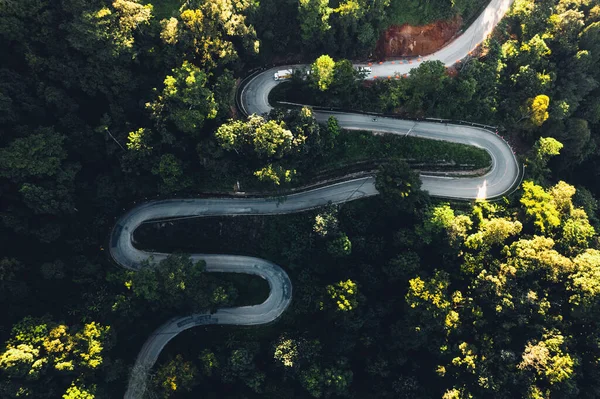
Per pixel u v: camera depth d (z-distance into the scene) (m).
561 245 89.44
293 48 96.44
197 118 80.25
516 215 93.44
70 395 72.38
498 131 98.38
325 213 91.31
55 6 76.31
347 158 96.75
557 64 98.94
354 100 96.12
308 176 96.50
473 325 88.69
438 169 98.25
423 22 97.00
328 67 86.06
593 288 80.88
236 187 94.81
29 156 73.88
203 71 82.06
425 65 86.62
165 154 84.38
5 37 74.06
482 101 95.50
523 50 94.75
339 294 88.56
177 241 96.69
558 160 101.56
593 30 93.19
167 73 84.62
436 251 93.38
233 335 96.00
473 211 93.81
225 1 83.75
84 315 82.12
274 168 85.44
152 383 83.44
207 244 97.88
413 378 91.62
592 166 105.31
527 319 85.12
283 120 88.38
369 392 94.38
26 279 79.31
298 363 89.44
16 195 75.94
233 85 87.12
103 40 76.69
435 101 95.94
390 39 97.31
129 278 82.94
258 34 93.12
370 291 95.38
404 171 87.06
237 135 84.00
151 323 92.19
